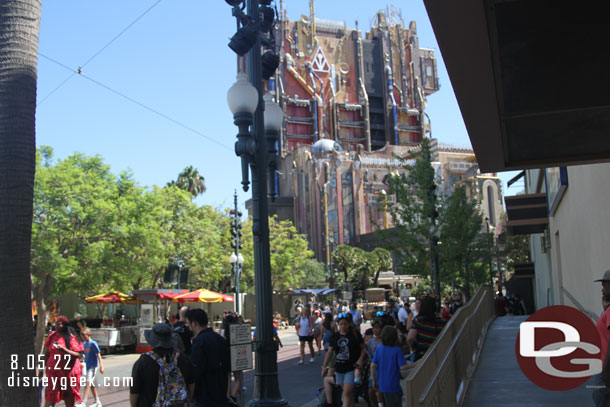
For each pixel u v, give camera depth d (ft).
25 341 20.12
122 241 107.34
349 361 32.19
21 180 20.56
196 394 23.40
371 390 34.60
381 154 418.51
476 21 17.30
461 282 118.93
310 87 459.32
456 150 455.63
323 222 375.86
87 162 113.39
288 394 46.44
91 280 108.88
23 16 21.17
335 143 403.13
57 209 94.17
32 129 21.11
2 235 20.08
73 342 35.14
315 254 372.79
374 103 488.85
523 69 21.43
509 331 59.36
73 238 99.91
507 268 223.10
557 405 25.32
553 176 73.97
